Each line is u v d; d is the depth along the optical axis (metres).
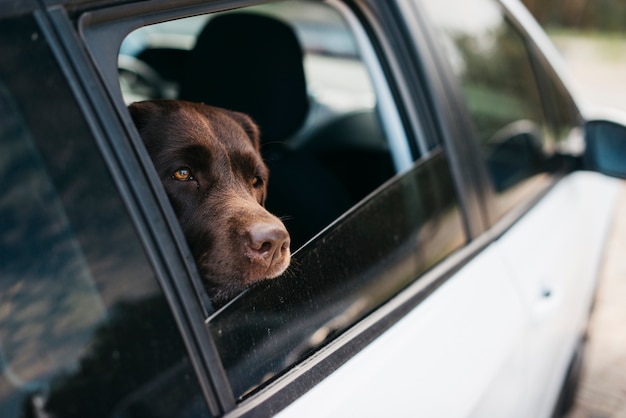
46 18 1.08
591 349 4.20
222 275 1.81
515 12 2.97
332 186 2.62
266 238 1.74
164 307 1.15
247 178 2.10
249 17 2.72
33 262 1.01
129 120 1.19
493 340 2.01
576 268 2.90
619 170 2.99
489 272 2.14
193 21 3.80
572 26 16.64
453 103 2.24
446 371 1.75
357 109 3.59
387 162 2.65
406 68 2.09
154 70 3.73
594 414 3.62
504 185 2.48
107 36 1.19
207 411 1.19
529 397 2.34
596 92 11.52
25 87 1.03
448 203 2.09
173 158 1.89
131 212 1.13
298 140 3.48
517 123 2.74
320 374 1.46
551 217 2.73
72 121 1.08
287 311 1.44
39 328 1.02
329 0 2.08
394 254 1.81
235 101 2.76
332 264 1.60
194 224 1.91
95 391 1.05
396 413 1.53
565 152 3.12
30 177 1.02
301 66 2.78
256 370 1.32
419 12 2.21
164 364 1.13
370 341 1.62
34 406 1.00
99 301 1.07
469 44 2.49
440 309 1.86
